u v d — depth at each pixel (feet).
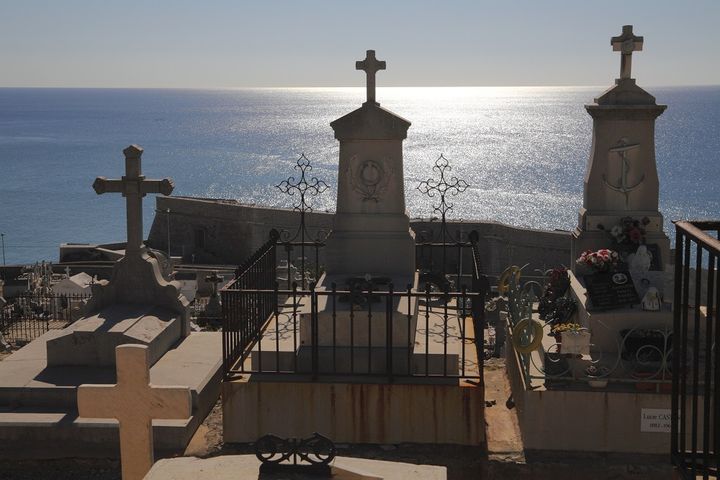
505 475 30.27
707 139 510.58
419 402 32.04
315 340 32.58
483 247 95.91
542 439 31.12
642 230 37.86
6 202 303.68
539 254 95.09
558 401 30.91
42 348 41.52
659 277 34.81
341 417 32.42
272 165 398.62
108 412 19.02
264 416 32.71
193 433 34.06
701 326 33.04
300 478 14.35
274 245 42.68
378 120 38.47
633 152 38.27
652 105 37.86
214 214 133.39
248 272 37.14
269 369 34.24
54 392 35.73
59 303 79.77
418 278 40.91
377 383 32.17
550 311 37.78
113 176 383.24
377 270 39.55
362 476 14.34
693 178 323.16
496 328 51.24
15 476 33.47
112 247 136.36
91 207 291.17
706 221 17.95
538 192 290.15
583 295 35.53
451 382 32.27
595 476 29.81
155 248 141.49
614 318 33.22
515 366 35.09
